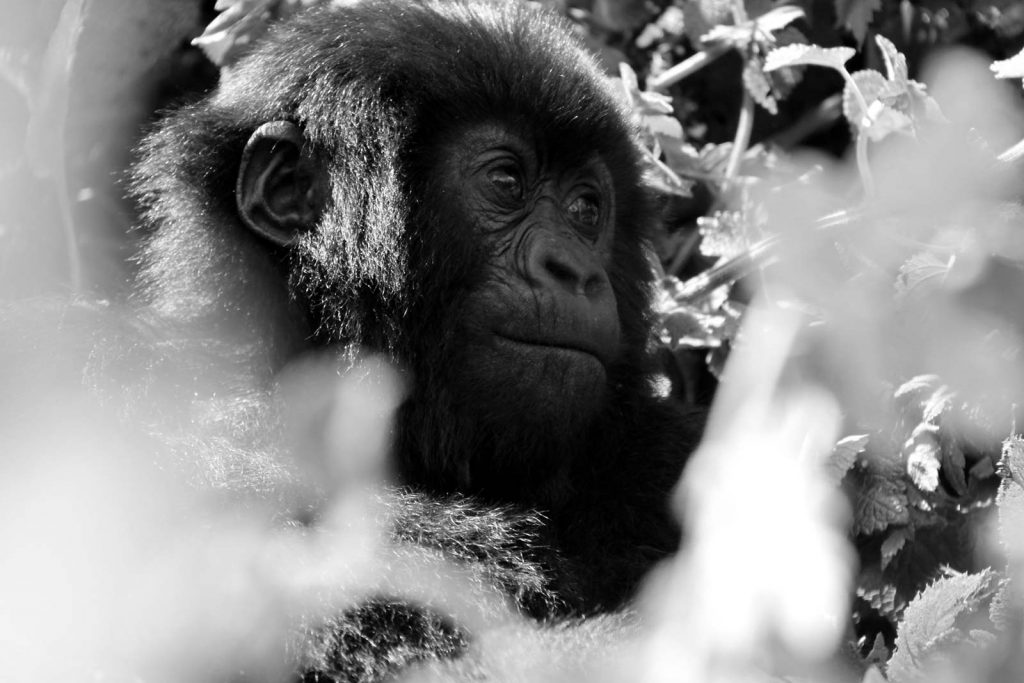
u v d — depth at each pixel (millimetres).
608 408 7898
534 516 7223
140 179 8586
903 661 5922
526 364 7293
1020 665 5777
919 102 8062
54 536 6016
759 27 9742
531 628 6309
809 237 7934
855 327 7586
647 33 10625
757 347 7754
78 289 7965
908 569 7477
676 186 9250
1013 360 7223
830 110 10211
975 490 7504
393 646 6078
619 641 6219
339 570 6188
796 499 6098
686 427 8133
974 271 7324
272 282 7645
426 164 7418
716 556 5809
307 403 7352
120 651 5812
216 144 7949
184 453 6602
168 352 7355
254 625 5871
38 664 5754
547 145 7676
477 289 7391
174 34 10625
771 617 5770
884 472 7398
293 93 7777
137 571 5949
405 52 7523
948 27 10094
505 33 7777
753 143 10508
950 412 7332
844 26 10164
